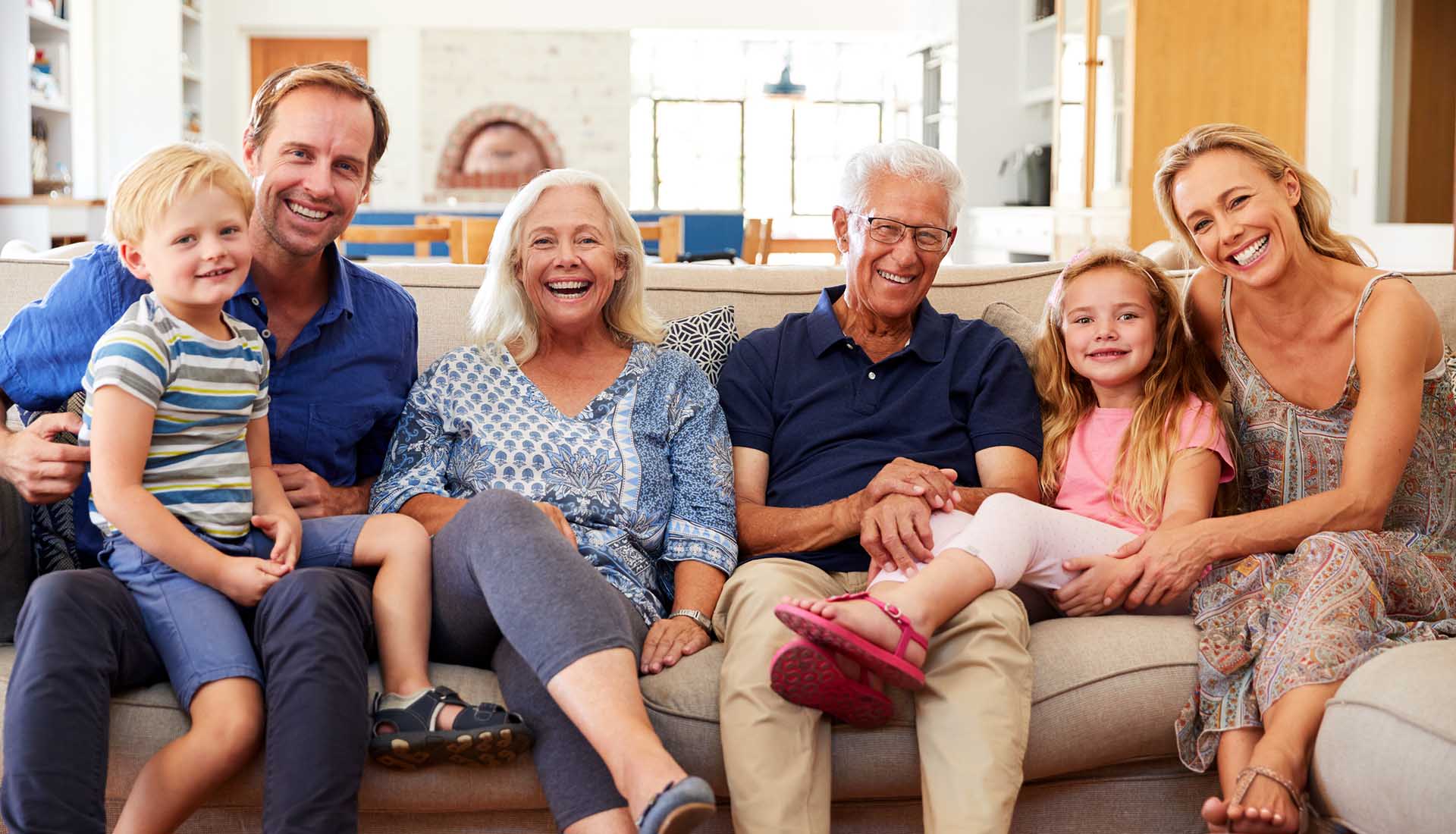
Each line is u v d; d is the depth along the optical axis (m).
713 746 1.55
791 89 10.46
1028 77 8.36
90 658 1.37
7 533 1.61
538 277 1.91
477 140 10.77
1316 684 1.50
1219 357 1.99
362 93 1.83
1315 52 5.57
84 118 8.48
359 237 4.45
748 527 1.93
